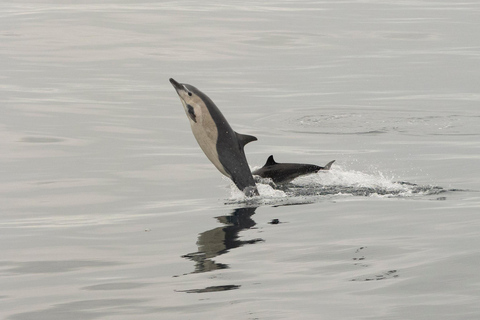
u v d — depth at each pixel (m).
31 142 41.22
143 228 27.12
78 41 77.38
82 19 88.75
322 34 82.94
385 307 18.73
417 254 22.67
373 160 37.25
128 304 19.73
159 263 23.12
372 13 97.88
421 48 75.50
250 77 62.62
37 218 28.84
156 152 39.47
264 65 67.88
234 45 76.62
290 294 19.89
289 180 32.25
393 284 20.27
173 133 43.84
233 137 30.19
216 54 72.56
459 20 92.31
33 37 78.81
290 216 27.80
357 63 68.38
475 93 55.50
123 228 27.20
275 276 21.38
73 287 21.27
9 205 30.64
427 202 29.05
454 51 73.62
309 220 27.12
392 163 36.47
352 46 76.69
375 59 70.12
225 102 53.12
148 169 36.16
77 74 62.62
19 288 21.36
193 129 30.19
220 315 18.66
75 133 43.38
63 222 28.22
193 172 35.59
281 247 24.09
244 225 26.92
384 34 83.12
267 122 47.09
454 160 36.56
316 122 47.00
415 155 38.03
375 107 51.16
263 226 26.66
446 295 19.31
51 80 59.91
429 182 32.56
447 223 25.88
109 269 22.77
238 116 48.84
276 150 40.12
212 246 24.59
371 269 21.58
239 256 23.41
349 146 40.72
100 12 94.00
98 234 26.56
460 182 32.34
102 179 34.50
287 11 98.44
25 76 61.34
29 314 19.34
